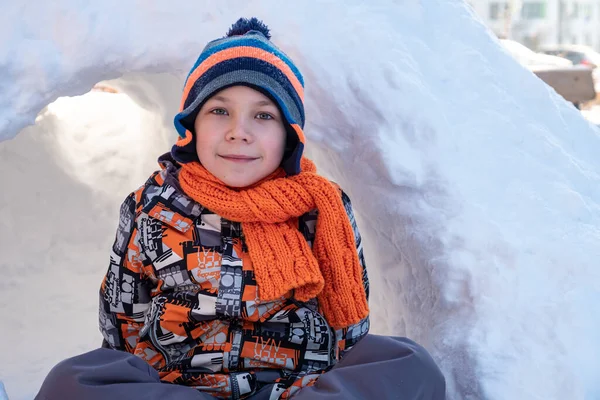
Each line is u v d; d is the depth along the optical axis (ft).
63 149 8.70
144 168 8.73
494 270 5.16
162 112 7.84
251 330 4.26
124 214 4.57
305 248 4.37
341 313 4.45
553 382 4.54
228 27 5.63
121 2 5.49
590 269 5.15
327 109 5.65
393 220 5.63
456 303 5.18
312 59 5.64
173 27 5.54
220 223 4.42
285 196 4.36
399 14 6.25
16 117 5.19
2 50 5.15
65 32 5.33
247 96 4.29
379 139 5.56
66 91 5.46
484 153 5.77
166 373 4.21
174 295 4.33
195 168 4.46
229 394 4.09
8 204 8.20
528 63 13.12
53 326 7.31
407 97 5.69
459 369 4.81
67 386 3.57
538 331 4.83
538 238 5.37
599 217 5.72
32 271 8.01
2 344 6.97
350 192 5.97
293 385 4.07
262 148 4.35
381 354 3.96
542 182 5.76
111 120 9.02
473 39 6.48
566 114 6.68
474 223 5.37
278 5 5.78
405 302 5.76
